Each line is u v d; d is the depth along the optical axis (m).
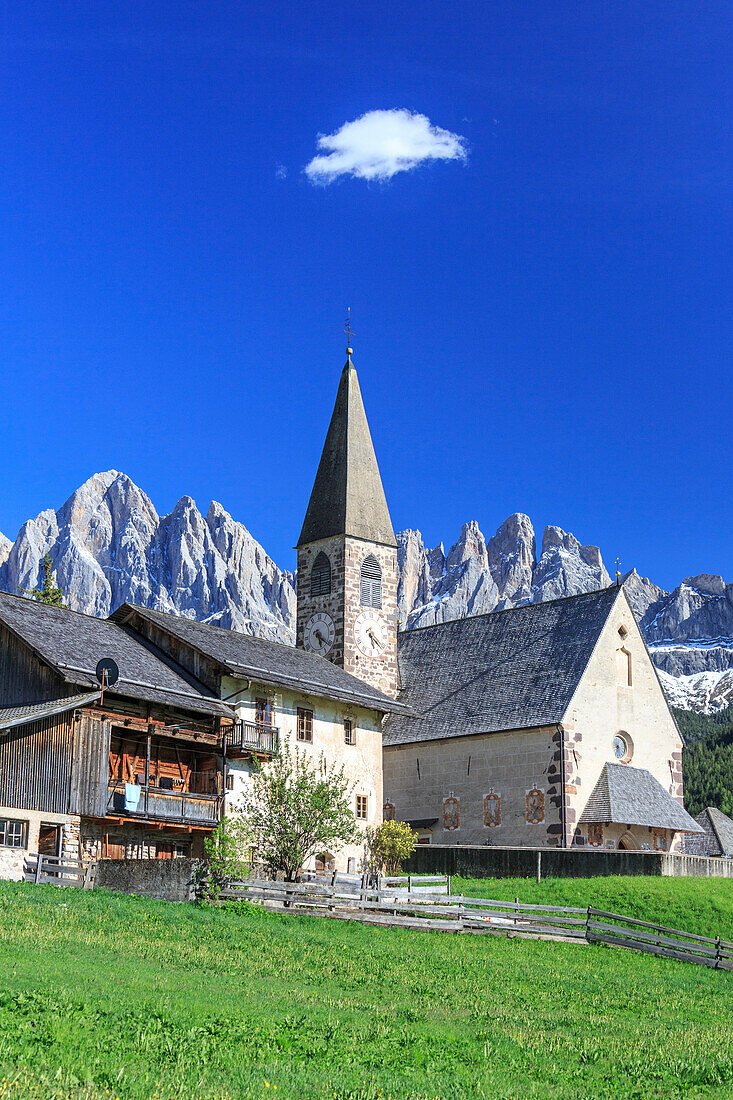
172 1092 16.09
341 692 54.47
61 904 32.66
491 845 58.59
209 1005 22.41
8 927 28.59
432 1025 23.28
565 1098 18.34
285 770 49.06
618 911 44.75
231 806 47.69
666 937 40.84
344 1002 24.83
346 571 68.62
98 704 43.69
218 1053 18.56
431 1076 18.81
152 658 49.12
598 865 51.72
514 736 60.22
